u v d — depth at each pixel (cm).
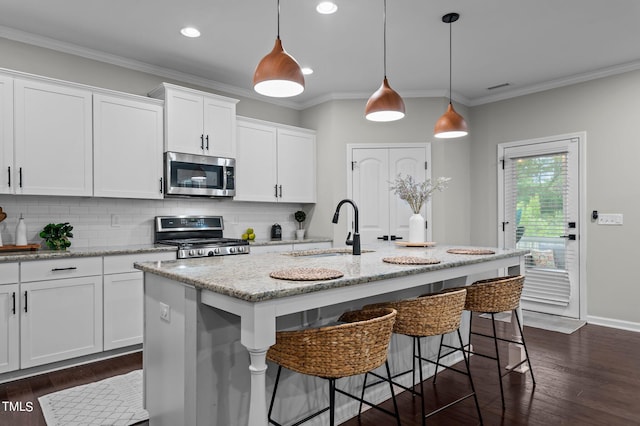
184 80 423
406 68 410
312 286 156
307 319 209
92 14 301
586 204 423
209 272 188
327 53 374
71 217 351
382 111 253
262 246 418
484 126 508
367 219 482
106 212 370
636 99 392
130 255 326
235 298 153
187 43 351
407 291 275
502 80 445
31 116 303
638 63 389
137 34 333
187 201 425
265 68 199
